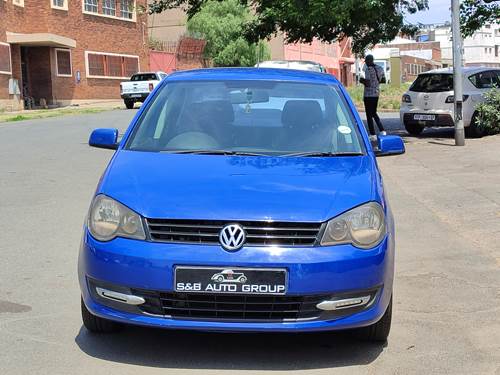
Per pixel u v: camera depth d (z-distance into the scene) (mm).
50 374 4012
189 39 53188
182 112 5434
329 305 3945
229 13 52125
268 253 3895
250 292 3891
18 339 4539
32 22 35062
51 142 15820
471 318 5074
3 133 18109
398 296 5566
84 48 39156
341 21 15531
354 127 5312
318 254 3928
